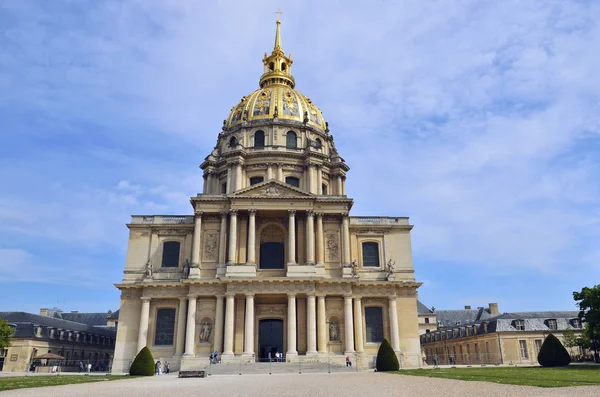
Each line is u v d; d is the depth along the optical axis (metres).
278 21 111.38
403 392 25.47
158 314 67.19
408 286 70.06
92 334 94.44
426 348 116.62
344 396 24.06
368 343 66.81
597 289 54.28
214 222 70.19
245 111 91.31
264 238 73.50
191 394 26.31
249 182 83.88
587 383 26.75
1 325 69.19
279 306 67.31
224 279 63.97
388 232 73.38
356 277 66.44
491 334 84.25
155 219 72.44
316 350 63.31
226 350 61.47
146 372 51.19
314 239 69.62
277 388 29.62
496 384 27.95
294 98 93.12
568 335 74.50
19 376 49.50
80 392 27.69
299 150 86.06
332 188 87.81
